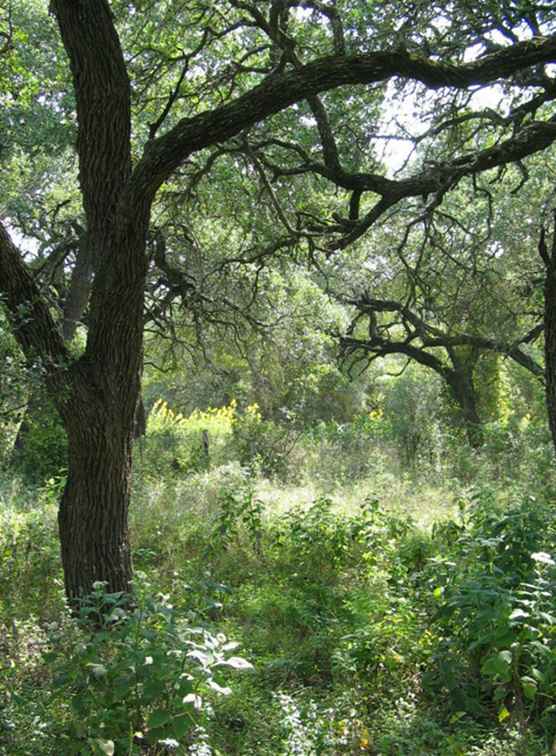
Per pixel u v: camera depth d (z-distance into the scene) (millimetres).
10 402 6527
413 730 5352
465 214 16578
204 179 12719
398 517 10383
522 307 17734
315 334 18094
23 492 14016
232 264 15680
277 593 8250
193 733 4965
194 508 11922
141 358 7363
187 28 9758
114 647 5195
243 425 19000
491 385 23453
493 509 8859
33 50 14617
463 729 5312
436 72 6672
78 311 17922
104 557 7164
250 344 18797
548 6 7457
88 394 6973
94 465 7105
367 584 8344
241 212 13242
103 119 6863
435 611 6348
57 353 6867
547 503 11297
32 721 4805
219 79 9852
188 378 29078
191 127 6645
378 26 8102
